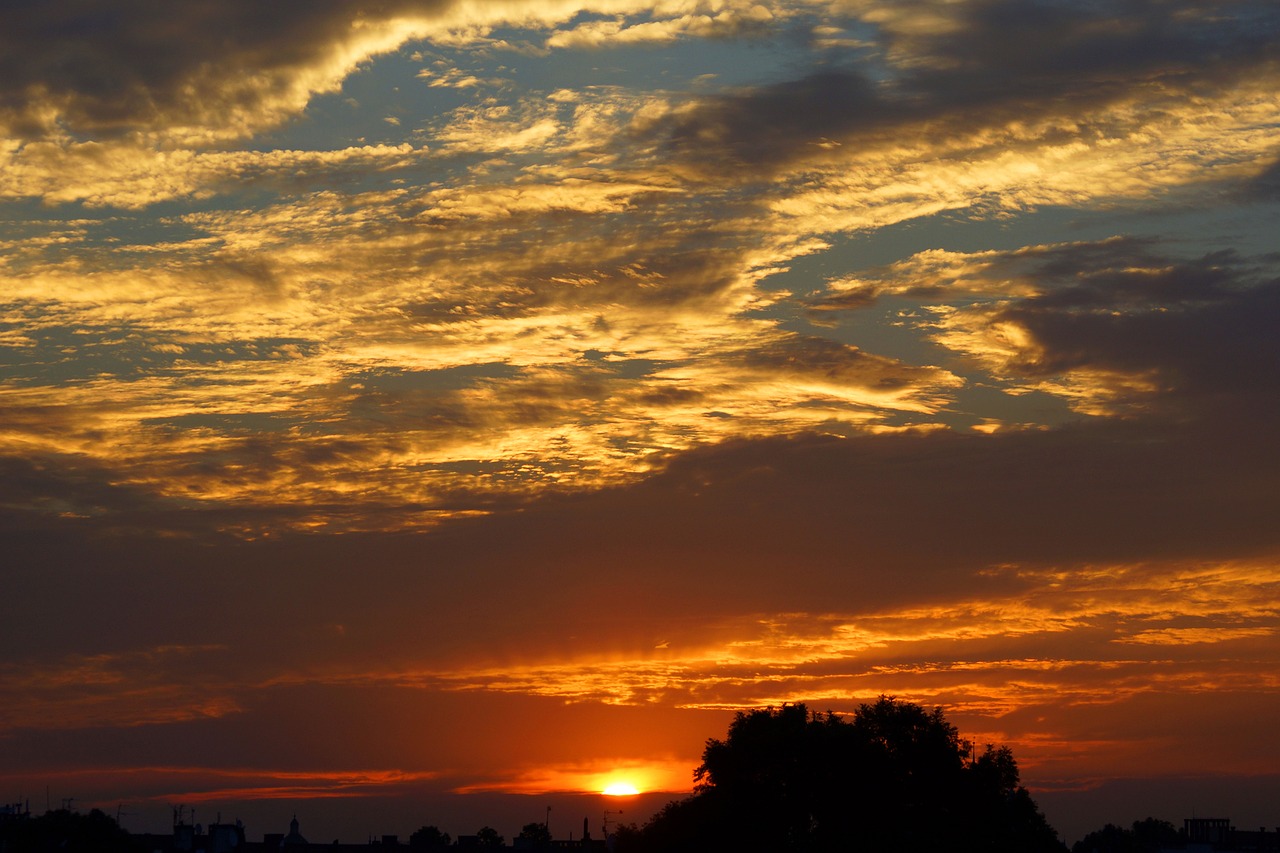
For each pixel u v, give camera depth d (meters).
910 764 172.12
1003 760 174.62
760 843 170.38
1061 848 182.12
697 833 175.25
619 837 191.75
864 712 177.88
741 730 182.75
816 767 171.12
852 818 169.62
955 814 169.75
